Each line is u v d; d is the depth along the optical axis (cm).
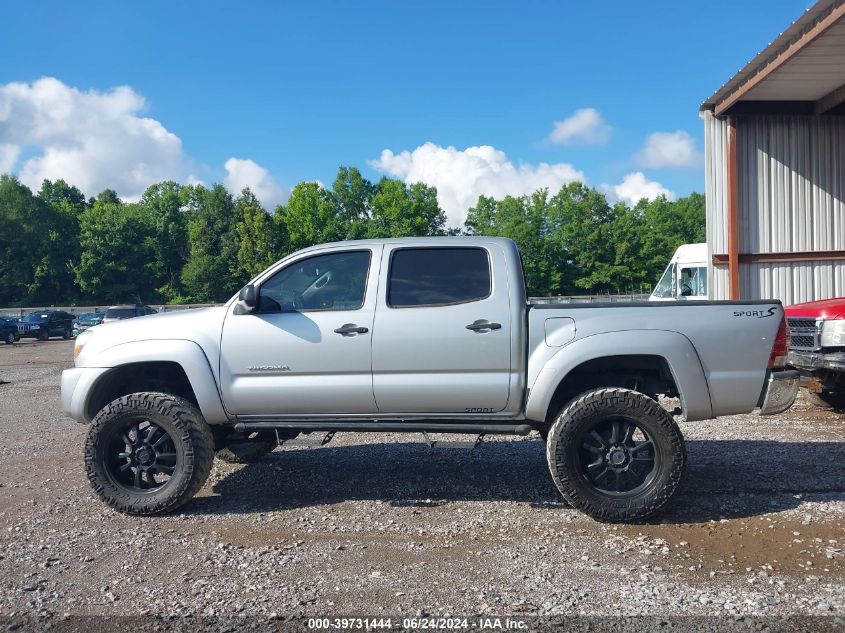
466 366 512
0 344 3350
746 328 500
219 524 507
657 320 502
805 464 627
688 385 494
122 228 7688
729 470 613
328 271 548
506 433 525
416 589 387
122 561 437
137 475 538
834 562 411
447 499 557
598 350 497
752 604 359
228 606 369
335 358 523
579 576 401
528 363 510
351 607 366
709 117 1459
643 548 442
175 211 8188
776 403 500
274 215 6650
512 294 516
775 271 1466
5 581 407
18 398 1258
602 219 6638
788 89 1355
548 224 6756
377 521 507
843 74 1271
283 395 530
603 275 6481
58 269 7656
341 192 7269
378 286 532
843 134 1455
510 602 368
